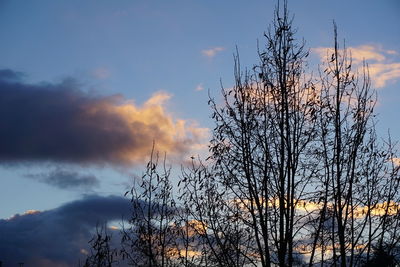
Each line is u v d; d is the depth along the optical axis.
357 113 17.08
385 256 16.36
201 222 16.91
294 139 16.48
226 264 16.38
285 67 17.05
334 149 16.69
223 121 17.28
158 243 17.92
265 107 17.00
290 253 15.65
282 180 16.09
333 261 16.06
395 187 16.86
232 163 16.95
